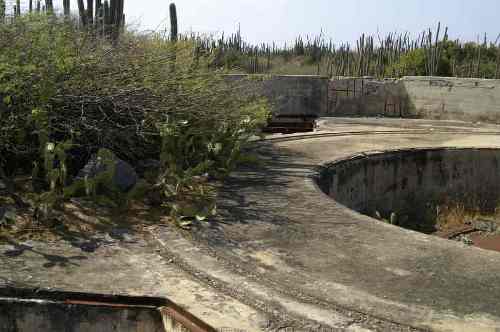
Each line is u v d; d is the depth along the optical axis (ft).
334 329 9.16
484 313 9.82
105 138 18.17
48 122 17.26
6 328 10.39
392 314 9.70
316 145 29.96
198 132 20.95
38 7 22.13
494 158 31.01
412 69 66.74
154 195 16.65
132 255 12.40
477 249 13.30
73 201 15.52
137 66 19.63
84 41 19.51
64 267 11.55
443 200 30.45
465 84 46.11
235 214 15.81
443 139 34.30
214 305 9.97
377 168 27.66
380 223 15.34
